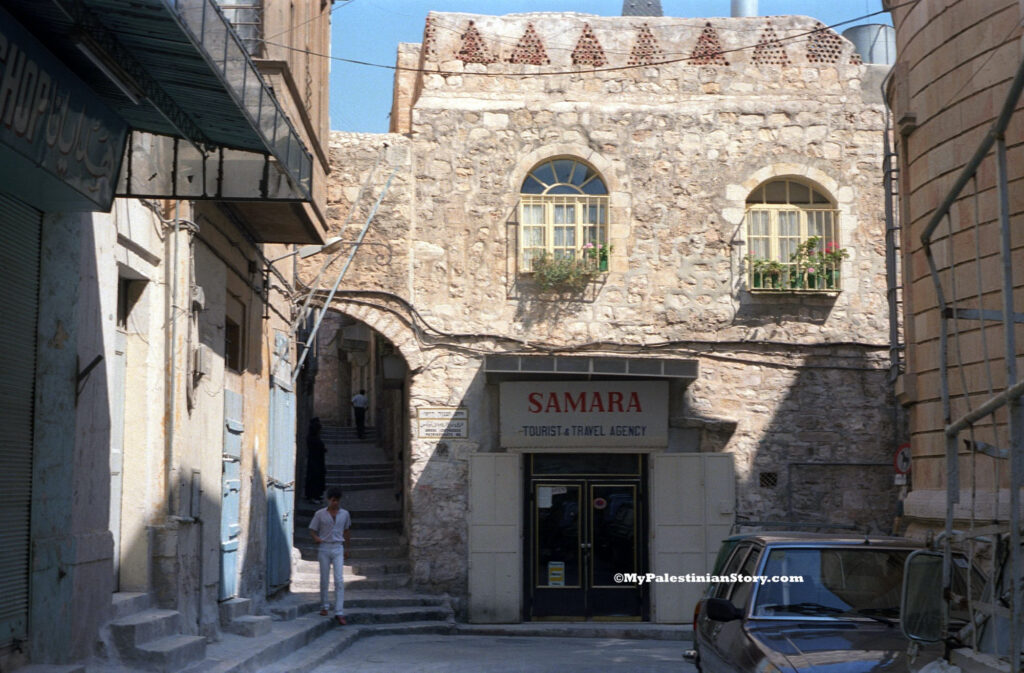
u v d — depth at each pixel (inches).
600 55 761.6
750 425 741.3
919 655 223.5
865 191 757.3
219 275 497.0
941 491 498.3
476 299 741.3
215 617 478.9
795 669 223.0
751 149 756.0
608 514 740.7
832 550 289.3
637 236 748.0
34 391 329.4
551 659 537.6
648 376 708.0
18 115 263.4
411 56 823.1
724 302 746.2
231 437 521.0
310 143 558.3
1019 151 454.6
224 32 283.4
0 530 305.6
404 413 854.5
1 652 304.8
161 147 364.5
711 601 276.1
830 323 748.0
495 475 732.7
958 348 203.6
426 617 690.8
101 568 358.0
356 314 736.3
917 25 529.3
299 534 919.0
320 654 508.1
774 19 771.4
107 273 367.9
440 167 746.8
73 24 252.5
